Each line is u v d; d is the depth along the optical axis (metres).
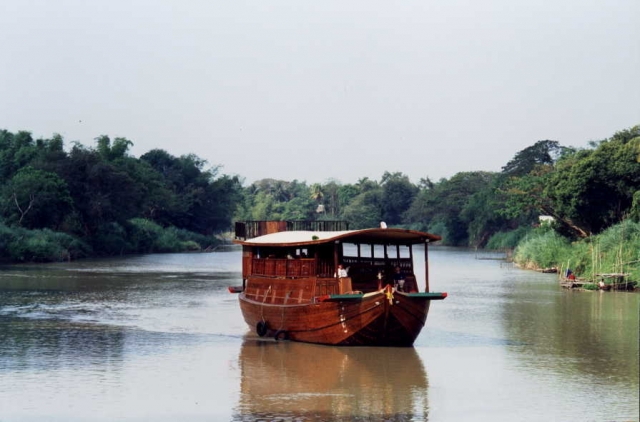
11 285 58.81
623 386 25.75
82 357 30.41
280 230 41.28
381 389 25.55
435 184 199.88
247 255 37.72
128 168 123.94
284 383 26.36
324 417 22.52
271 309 34.09
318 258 32.31
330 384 26.20
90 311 43.78
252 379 26.84
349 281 31.30
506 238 123.94
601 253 59.59
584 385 25.91
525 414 22.67
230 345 32.91
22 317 41.12
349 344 31.83
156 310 44.41
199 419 22.33
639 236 58.41
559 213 77.19
